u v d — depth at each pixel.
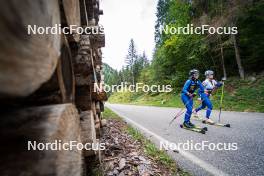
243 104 10.14
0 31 0.33
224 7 14.95
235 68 18.38
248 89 12.40
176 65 23.34
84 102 1.94
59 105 0.85
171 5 22.97
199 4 17.64
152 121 7.41
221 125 5.59
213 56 19.25
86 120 1.84
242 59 17.23
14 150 0.57
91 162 1.97
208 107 6.22
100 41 3.37
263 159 2.79
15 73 0.38
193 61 20.22
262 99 10.06
